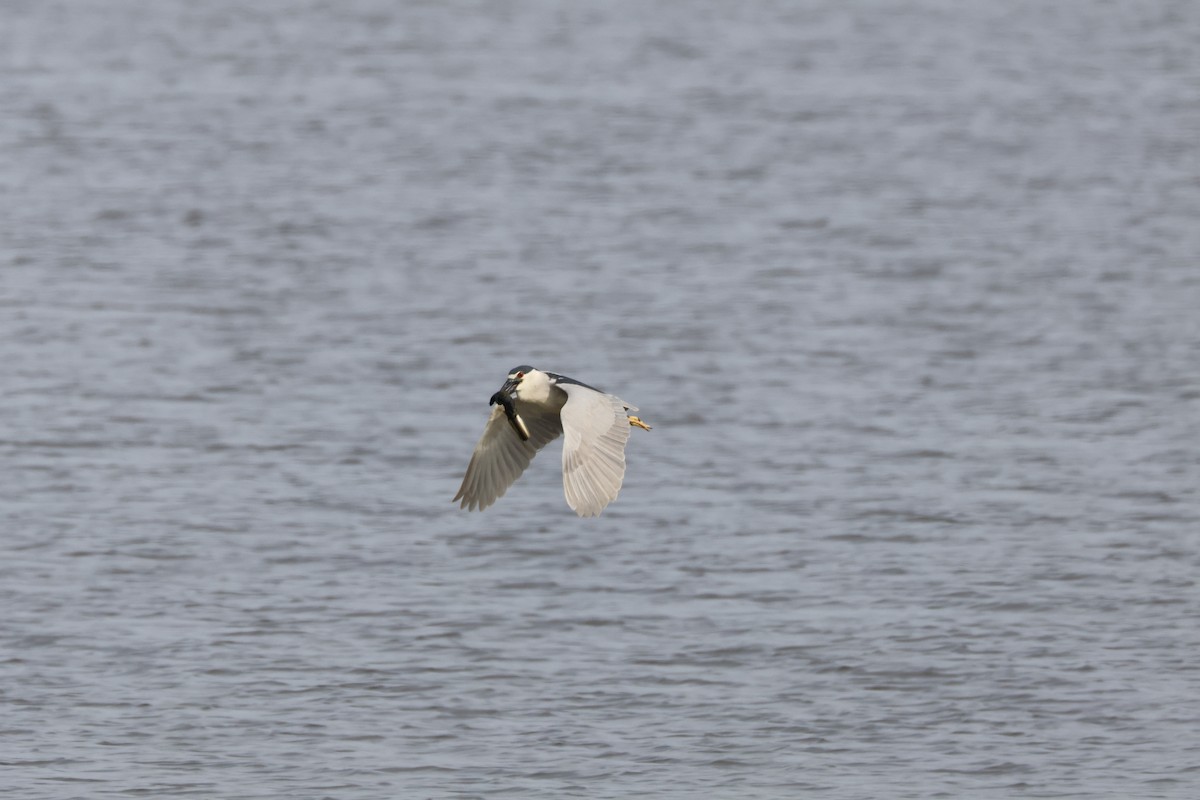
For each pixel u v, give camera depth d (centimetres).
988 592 2050
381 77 5856
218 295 3459
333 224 4072
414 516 2306
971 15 7219
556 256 3812
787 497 2389
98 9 6975
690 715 1733
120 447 2558
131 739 1666
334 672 1827
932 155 4881
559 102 5506
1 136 4866
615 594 2053
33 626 1925
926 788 1580
